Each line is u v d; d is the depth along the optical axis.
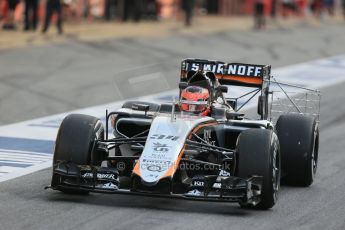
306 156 36.75
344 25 156.88
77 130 32.66
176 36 114.50
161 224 29.25
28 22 104.44
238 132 34.94
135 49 98.00
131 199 33.19
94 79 75.19
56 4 102.88
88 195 33.66
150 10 134.25
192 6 128.25
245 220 30.38
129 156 32.91
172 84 75.31
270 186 31.47
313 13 170.25
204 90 34.66
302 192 36.28
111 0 129.25
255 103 65.19
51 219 29.59
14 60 83.06
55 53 89.94
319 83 81.81
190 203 32.84
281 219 30.88
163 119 32.78
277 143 32.62
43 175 38.00
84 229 28.39
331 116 61.38
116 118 34.94
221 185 30.48
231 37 119.19
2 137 48.19
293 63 96.88
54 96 65.19
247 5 165.75
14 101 61.94
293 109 62.41
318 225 30.22
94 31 112.31
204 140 33.50
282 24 148.50
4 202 32.12
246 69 40.12
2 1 106.00
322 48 114.06
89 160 32.56
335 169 42.09
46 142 47.09
